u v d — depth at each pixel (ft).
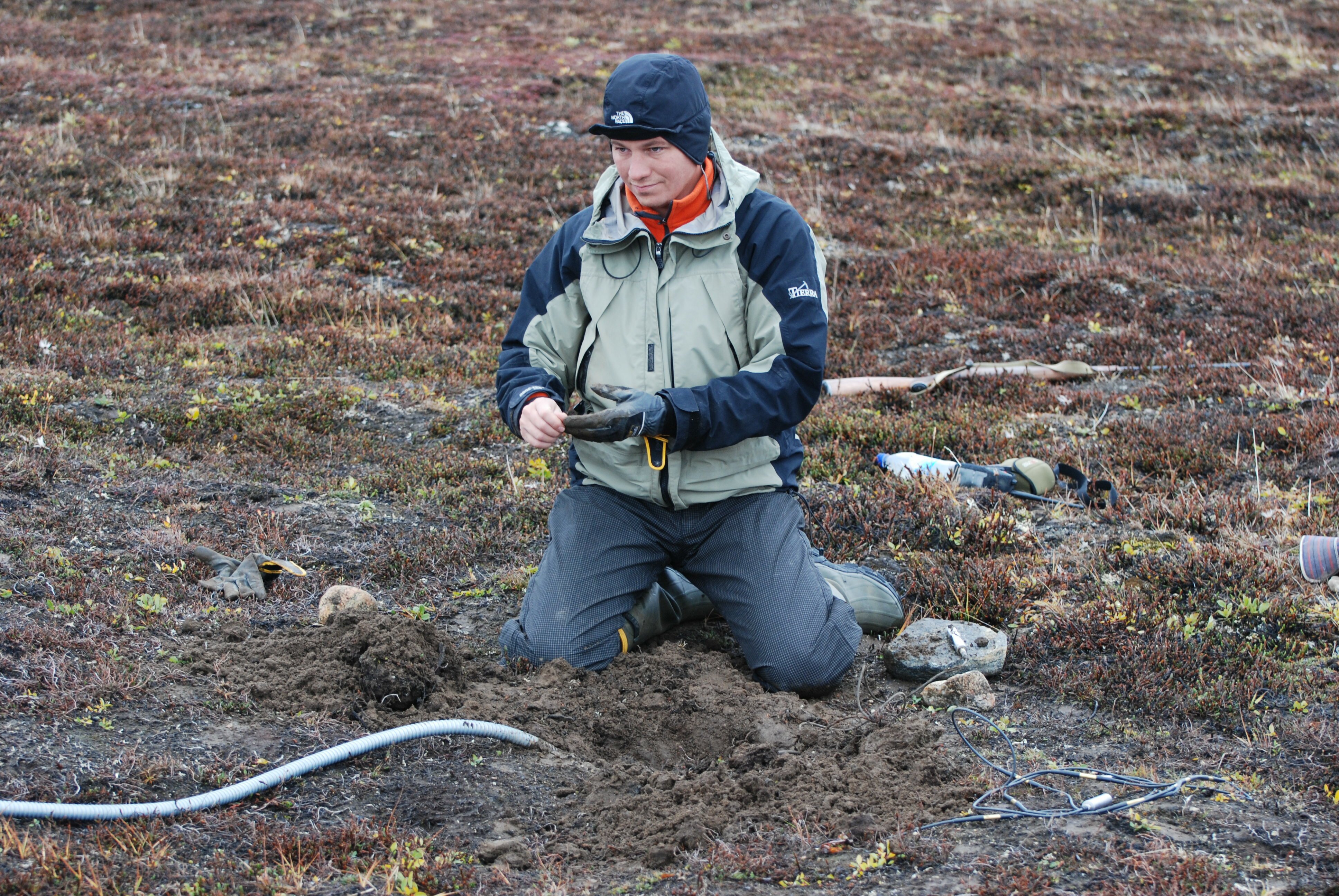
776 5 69.26
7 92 44.01
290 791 8.85
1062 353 24.94
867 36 62.18
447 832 8.52
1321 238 34.32
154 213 32.22
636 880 7.97
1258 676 11.36
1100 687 11.36
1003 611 13.16
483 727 9.83
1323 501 15.84
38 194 32.89
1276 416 19.92
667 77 10.28
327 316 26.25
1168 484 16.94
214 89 47.29
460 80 50.93
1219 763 9.86
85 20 59.88
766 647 11.21
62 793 8.33
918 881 7.77
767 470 11.63
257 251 30.53
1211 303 28.27
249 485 16.35
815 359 10.84
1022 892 7.53
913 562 14.32
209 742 9.39
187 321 25.34
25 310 24.02
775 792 9.21
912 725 10.36
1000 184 40.98
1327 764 9.75
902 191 40.19
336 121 43.39
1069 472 16.96
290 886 7.53
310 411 19.99
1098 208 38.40
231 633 11.64
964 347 25.55
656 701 10.83
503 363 11.64
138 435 18.49
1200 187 40.11
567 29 62.18
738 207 10.93
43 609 11.48
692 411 10.44
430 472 17.56
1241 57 57.47
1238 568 13.66
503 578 13.83
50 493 15.10
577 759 9.95
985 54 58.70
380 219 33.14
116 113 42.83
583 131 44.60
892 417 20.47
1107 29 64.08
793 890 7.73
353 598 12.24
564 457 18.57
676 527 11.62
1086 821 8.67
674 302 10.96
